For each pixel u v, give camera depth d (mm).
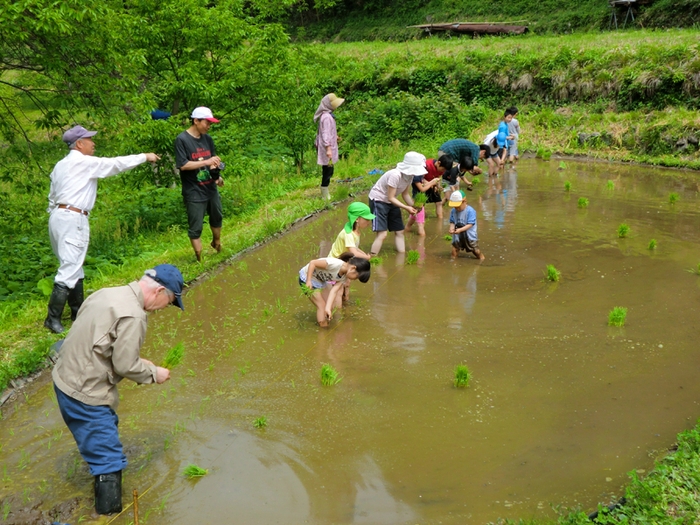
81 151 7145
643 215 11789
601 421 5344
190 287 8695
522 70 22484
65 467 4918
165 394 5926
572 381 6000
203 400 5812
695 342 6707
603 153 18156
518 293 8188
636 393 5762
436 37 35125
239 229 11602
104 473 4371
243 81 13578
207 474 4793
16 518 4320
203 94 12945
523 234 10766
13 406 5824
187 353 6742
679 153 17094
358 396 5828
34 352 6414
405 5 41250
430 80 24391
